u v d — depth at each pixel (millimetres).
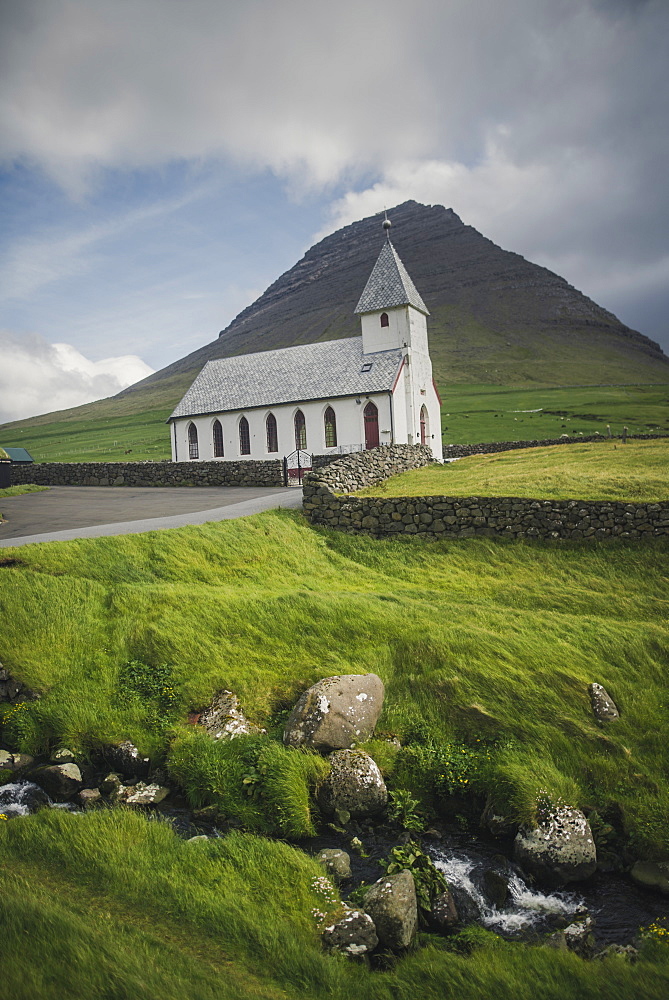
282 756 11469
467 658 14172
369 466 30078
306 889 8891
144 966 6957
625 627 15398
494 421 110438
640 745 12062
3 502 35000
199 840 9875
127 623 15695
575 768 11578
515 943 8375
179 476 42250
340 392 51875
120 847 9547
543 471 28141
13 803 11148
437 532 22812
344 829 10602
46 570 18234
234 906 8398
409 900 8664
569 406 130500
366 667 14227
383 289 55250
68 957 6863
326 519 24703
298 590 18094
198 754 11781
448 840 10477
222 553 20969
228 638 15242
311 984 7316
